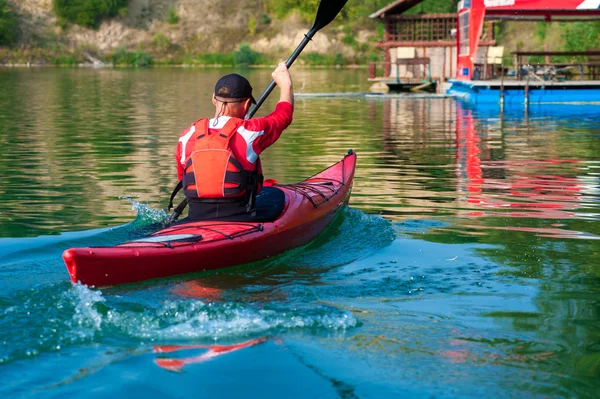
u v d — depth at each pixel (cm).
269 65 4781
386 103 1898
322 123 1388
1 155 942
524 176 766
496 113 1593
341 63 4712
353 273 425
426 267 437
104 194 679
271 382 277
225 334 321
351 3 5069
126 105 1831
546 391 272
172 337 318
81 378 279
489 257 458
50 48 5022
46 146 1040
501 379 282
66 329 325
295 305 364
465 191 680
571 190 682
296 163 870
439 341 320
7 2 5209
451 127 1303
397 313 355
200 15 5322
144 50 5106
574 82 1852
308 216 499
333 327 332
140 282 392
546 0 1838
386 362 296
